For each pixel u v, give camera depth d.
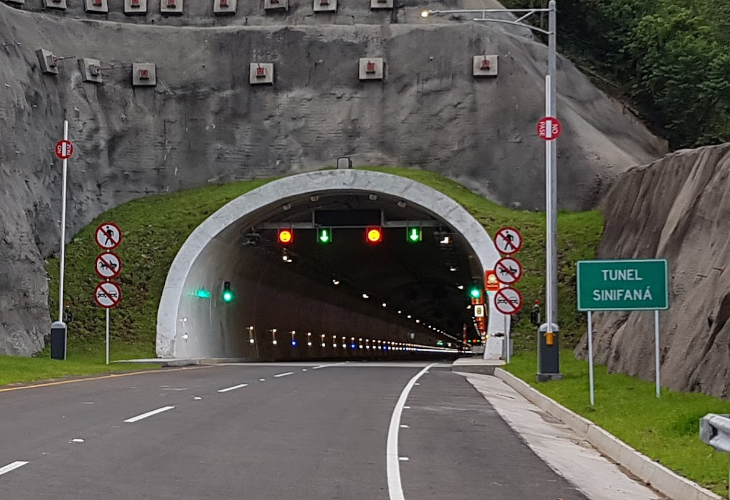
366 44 52.00
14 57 45.28
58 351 35.09
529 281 41.78
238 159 50.72
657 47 62.84
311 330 73.44
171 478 9.62
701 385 19.02
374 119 51.03
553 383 23.97
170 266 43.00
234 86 51.50
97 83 49.66
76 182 47.28
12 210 40.88
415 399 20.23
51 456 10.81
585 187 48.69
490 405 19.47
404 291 94.88
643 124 61.03
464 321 129.38
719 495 8.89
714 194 24.83
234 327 51.56
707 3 66.19
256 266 53.56
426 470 10.73
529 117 50.09
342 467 10.68
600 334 32.09
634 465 11.53
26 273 39.84
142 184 49.72
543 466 11.48
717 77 59.16
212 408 17.12
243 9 53.69
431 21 53.44
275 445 12.30
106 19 52.75
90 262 44.12
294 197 42.91
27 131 44.38
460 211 41.94
